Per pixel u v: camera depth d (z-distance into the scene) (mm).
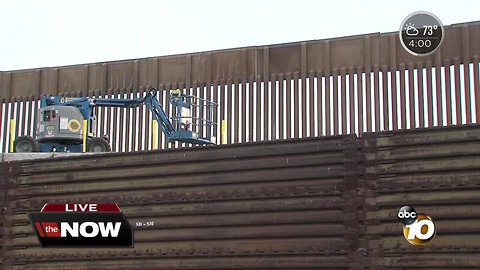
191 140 22688
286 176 7496
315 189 7316
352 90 23266
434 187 6727
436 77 22156
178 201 8023
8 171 9180
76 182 8688
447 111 21953
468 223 6527
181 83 26000
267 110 24438
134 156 8383
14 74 28844
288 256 7328
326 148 7352
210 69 25547
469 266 6441
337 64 23656
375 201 6996
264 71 24688
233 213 7699
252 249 7523
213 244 7742
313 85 23859
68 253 8555
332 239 7141
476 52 21844
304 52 24094
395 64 22781
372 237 6941
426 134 6875
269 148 7660
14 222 8984
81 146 21797
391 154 7008
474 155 6605
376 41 23219
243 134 24656
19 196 9031
